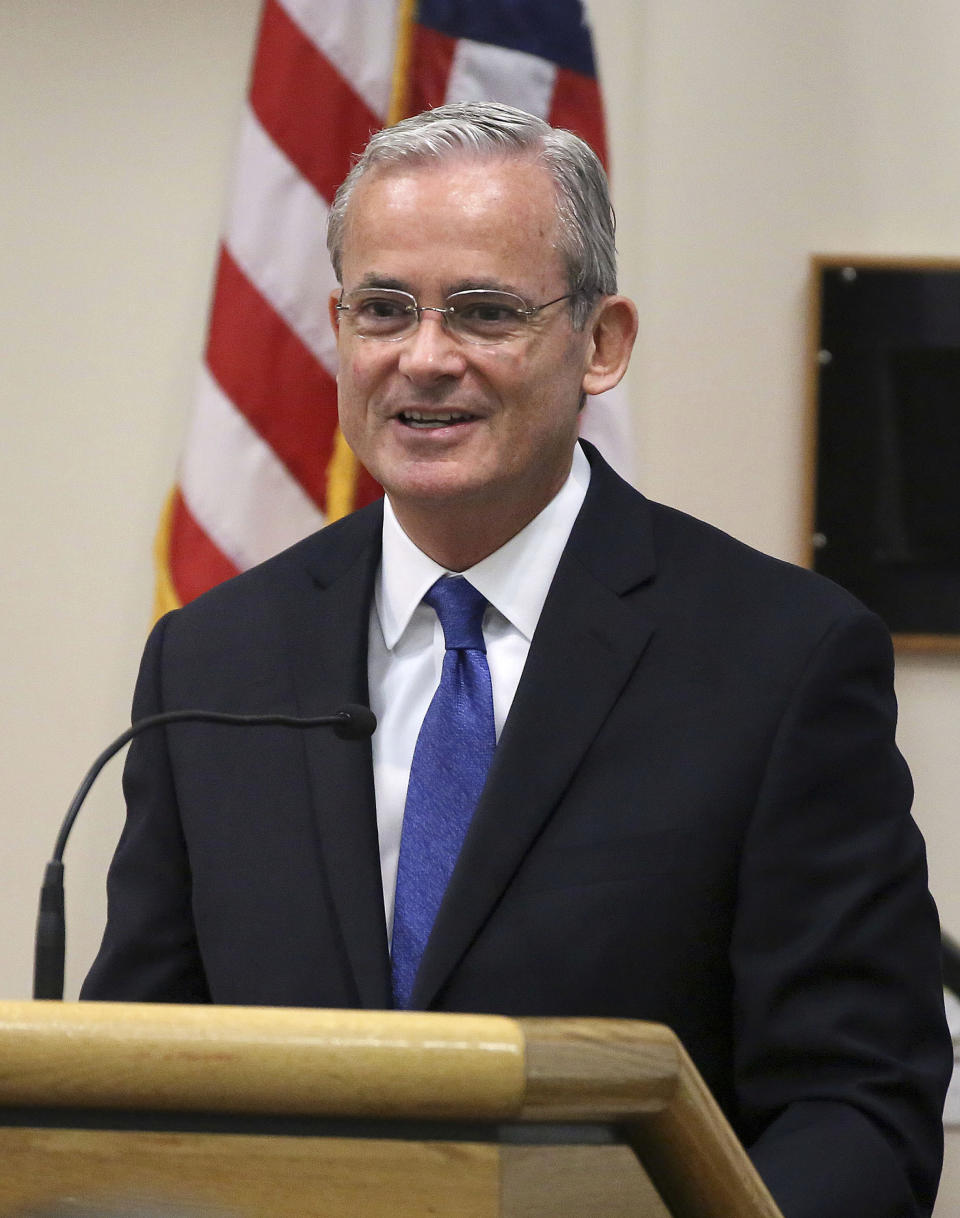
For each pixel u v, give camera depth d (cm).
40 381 1133
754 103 1095
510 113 583
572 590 581
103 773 1116
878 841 532
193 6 1141
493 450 562
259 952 556
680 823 530
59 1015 268
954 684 1063
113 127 1136
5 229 1135
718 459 1084
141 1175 272
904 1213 457
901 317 1068
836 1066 497
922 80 1089
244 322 1002
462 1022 271
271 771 583
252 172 1012
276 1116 274
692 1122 280
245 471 993
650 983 518
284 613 623
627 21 1103
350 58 1010
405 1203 271
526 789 538
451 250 557
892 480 1064
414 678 596
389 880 561
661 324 1091
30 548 1127
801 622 559
